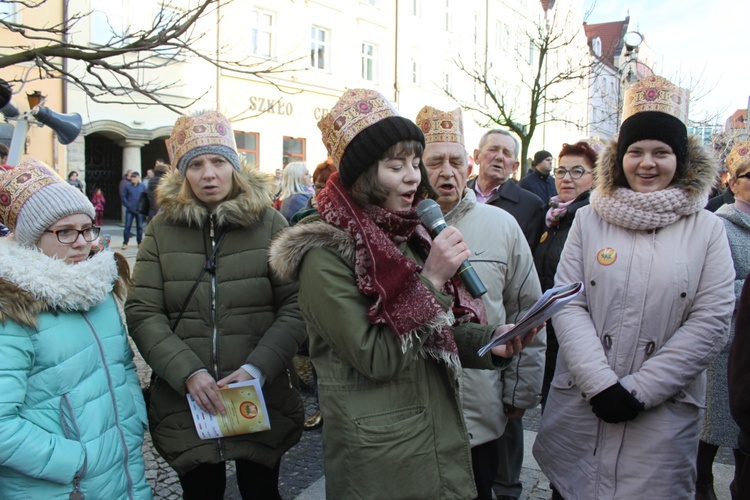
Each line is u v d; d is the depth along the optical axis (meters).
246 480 2.47
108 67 4.63
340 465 1.66
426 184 1.90
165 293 2.39
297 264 1.69
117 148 18.19
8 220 2.02
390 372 1.56
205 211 2.38
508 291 2.74
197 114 2.49
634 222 2.22
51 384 1.87
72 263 2.03
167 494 3.23
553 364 3.55
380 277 1.55
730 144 16.73
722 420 2.94
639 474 2.14
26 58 4.33
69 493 1.87
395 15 21.62
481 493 2.59
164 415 2.37
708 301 2.14
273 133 17.64
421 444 1.63
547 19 13.71
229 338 2.37
